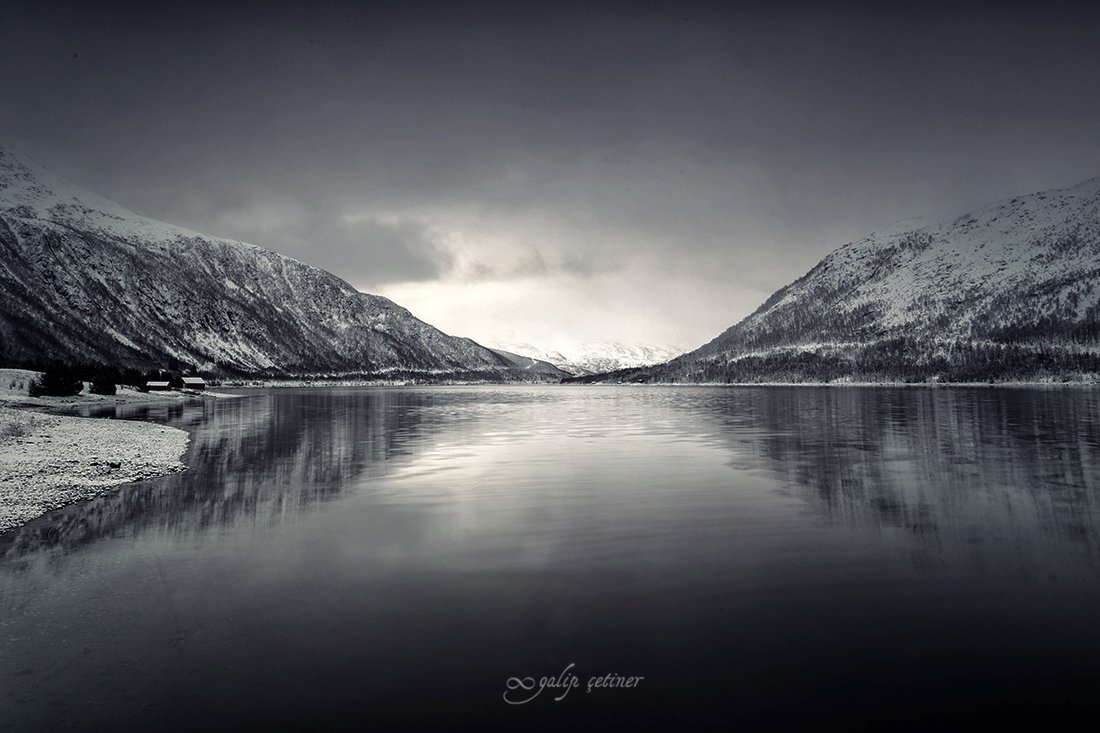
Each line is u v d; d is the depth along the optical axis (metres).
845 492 24.97
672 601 13.05
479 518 20.72
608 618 12.18
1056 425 55.66
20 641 11.45
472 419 72.88
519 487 26.59
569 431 55.25
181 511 21.84
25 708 9.24
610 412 87.25
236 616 12.51
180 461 34.00
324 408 99.06
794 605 12.80
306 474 30.16
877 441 44.28
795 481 27.67
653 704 9.16
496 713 8.96
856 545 17.17
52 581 14.59
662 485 26.89
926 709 9.01
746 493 24.91
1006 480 27.36
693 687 9.62
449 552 16.72
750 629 11.65
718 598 13.22
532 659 10.54
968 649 10.84
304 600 13.31
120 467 30.09
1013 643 11.05
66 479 26.31
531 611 12.56
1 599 13.48
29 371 99.56
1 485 24.33
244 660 10.65
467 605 12.92
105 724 8.83
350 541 17.91
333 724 8.75
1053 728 8.52
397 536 18.42
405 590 13.84
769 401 119.62
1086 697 9.30
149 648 11.12
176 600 13.38
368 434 52.25
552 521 20.22
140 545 17.52
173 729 8.70
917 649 10.84
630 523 19.86
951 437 46.31
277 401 129.62
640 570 15.05
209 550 17.08
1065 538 17.83
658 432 53.78
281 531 19.08
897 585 13.98
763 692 9.46
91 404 88.44
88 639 11.51
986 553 16.41
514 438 48.78
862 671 10.09
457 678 9.95
